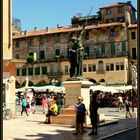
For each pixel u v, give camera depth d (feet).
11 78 89.92
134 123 75.97
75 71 69.41
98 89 171.83
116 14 267.80
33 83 273.13
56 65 265.95
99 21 275.18
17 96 184.75
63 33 266.36
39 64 272.10
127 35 247.91
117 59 244.01
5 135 51.57
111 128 63.77
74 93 67.21
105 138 49.26
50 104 70.79
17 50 285.43
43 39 275.39
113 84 242.99
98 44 255.50
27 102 103.71
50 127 63.72
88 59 252.42
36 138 48.21
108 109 143.23
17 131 57.26
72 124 66.28
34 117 90.79
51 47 271.90
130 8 265.34
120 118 91.30
